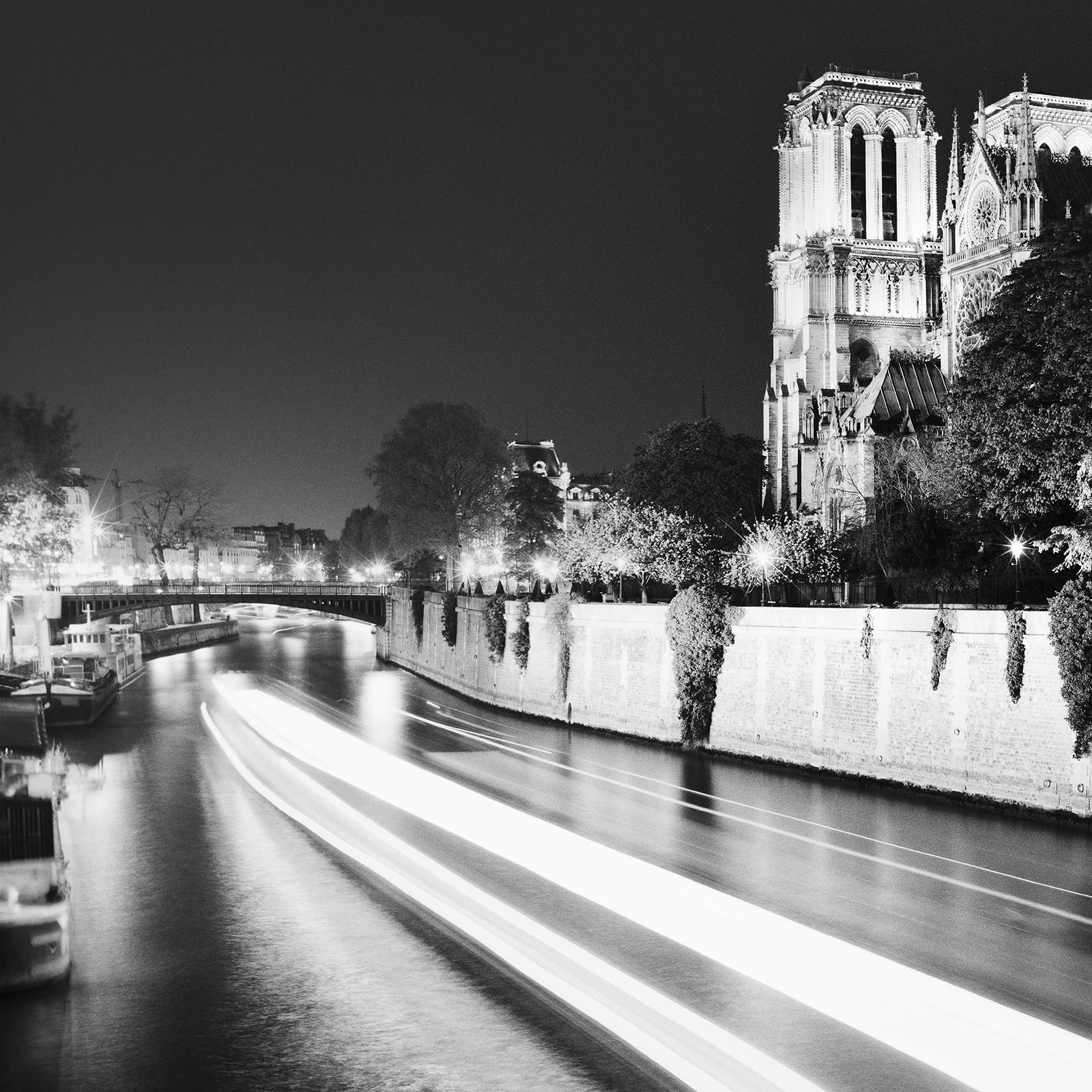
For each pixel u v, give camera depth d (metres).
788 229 154.12
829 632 52.16
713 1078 21.98
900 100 149.12
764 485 136.62
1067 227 55.78
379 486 124.38
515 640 81.94
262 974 27.66
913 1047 23.09
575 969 27.59
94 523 195.00
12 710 60.38
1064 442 52.28
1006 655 43.88
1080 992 25.91
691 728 60.69
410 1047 23.69
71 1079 22.52
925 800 46.06
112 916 32.09
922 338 147.25
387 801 47.06
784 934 29.84
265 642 173.50
